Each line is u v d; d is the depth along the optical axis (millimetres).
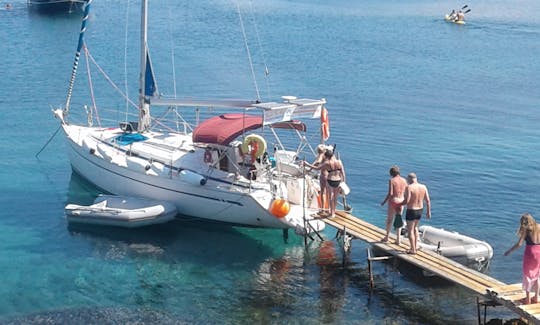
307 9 76500
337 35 59438
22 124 31516
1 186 24141
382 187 24859
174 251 19422
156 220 20641
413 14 74312
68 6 68938
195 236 20516
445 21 69188
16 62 44531
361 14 73375
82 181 24906
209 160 21016
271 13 72500
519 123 34031
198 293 17000
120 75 41344
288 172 21594
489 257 18344
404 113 35188
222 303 16516
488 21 70188
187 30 59688
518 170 26938
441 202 23422
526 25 68062
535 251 14234
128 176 22062
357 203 23250
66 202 22844
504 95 39812
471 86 41875
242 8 76000
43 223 21078
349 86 40844
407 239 18297
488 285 15352
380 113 35031
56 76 40781
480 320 15688
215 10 74250
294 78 42344
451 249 18047
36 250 19188
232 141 21047
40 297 16531
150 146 22953
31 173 25578
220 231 20922
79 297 16609
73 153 24781
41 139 29609
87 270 18078
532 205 23297
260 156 20469
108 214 20469
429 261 16703
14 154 27578
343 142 30047
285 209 19391
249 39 56125
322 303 16594
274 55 49750
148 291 17016
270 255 19359
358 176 25906
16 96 36062
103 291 16969
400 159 27984
